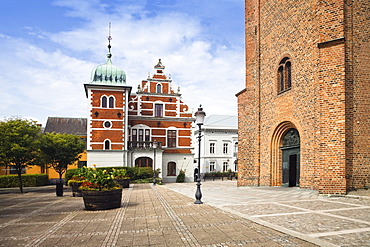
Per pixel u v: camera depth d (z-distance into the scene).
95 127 32.19
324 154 12.56
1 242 6.33
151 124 36.41
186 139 37.16
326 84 12.79
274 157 18.55
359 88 13.16
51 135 28.33
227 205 10.41
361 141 13.02
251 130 20.39
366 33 13.49
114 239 6.34
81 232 7.08
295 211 8.84
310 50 15.02
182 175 35.62
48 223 8.36
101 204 10.50
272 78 18.70
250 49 21.03
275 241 5.84
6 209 12.05
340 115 12.41
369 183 13.02
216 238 6.17
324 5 13.17
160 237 6.39
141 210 10.18
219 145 54.66
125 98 33.12
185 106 37.66
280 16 17.94
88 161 31.72
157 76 37.34
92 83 32.66
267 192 15.22
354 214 8.25
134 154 33.94
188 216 8.64
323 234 6.18
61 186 17.97
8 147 21.94
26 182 32.59
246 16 21.41
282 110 17.44
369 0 13.66
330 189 12.30
